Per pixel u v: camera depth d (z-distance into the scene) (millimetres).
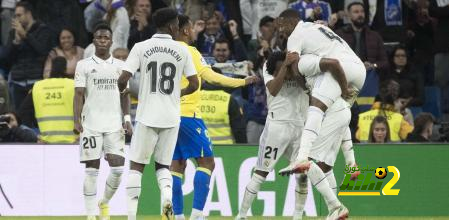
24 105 44969
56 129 43844
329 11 51219
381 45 49844
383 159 41875
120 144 35000
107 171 41031
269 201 41312
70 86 43875
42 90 44062
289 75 32938
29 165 41062
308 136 30438
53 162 41125
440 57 52562
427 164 41938
